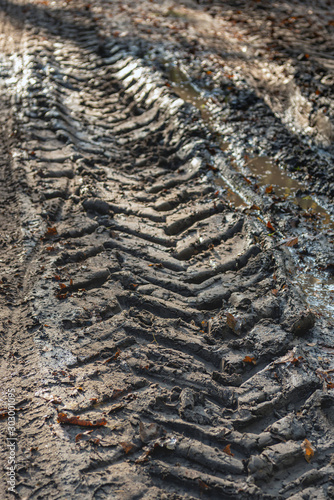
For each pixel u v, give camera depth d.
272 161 7.04
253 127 7.85
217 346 4.11
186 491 3.08
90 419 3.50
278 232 5.55
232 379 3.79
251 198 6.16
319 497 3.01
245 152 7.24
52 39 11.76
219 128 7.93
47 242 5.43
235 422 3.48
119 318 4.39
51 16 13.42
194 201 6.19
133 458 3.27
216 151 7.19
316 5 12.77
